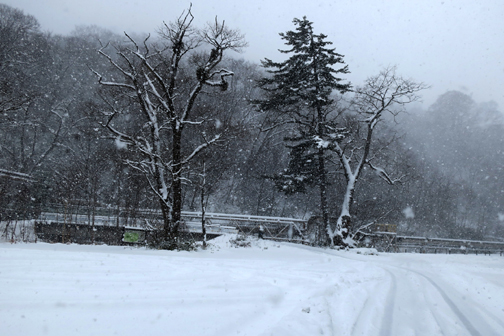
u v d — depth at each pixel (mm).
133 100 21078
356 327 5059
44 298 4949
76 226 22078
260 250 20359
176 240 17688
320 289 7281
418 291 8695
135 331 3969
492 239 56781
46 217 25891
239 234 24812
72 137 38719
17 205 22719
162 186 18719
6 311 4297
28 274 6414
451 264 16875
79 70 44750
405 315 6160
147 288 6027
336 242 27141
